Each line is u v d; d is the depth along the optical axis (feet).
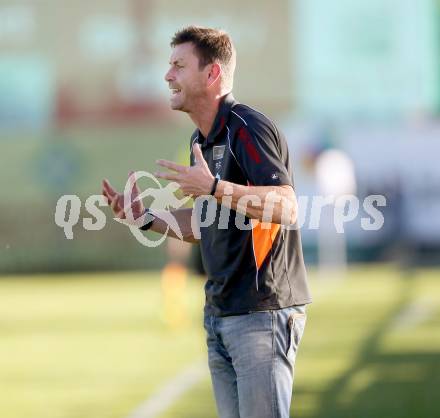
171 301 186.29
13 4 361.10
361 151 341.62
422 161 338.34
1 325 196.13
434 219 336.90
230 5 359.66
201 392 118.42
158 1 361.92
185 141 356.59
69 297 258.98
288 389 61.82
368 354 143.13
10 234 351.67
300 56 354.33
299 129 344.90
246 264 61.26
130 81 360.69
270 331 61.21
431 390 114.01
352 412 102.22
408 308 205.36
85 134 356.79
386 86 347.36
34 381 127.95
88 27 361.71
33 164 354.74
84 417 104.12
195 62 62.59
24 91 359.46
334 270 326.24
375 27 348.38
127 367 138.41
